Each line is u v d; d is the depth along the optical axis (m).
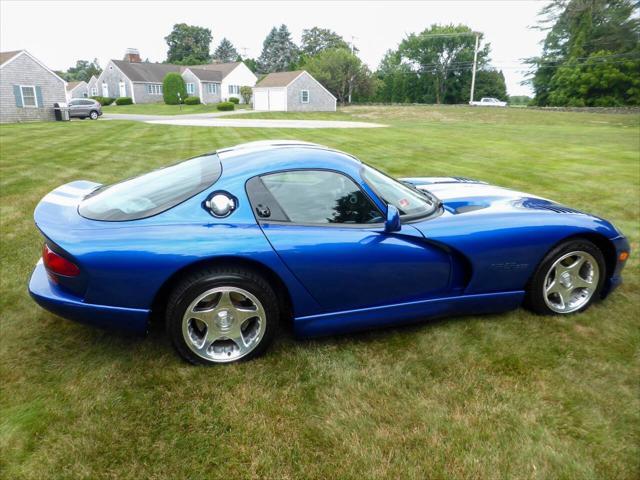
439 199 3.31
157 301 2.51
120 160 10.04
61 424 2.12
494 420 2.17
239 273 2.44
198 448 2.00
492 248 2.84
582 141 16.56
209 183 2.51
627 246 3.23
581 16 52.66
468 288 2.91
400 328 3.02
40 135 16.06
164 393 2.34
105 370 2.52
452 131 21.75
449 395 2.35
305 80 45.22
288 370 2.55
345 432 2.09
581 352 2.75
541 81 57.84
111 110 44.00
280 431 2.10
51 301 2.39
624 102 48.88
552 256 3.01
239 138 15.79
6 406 2.23
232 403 2.28
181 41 103.00
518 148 13.77
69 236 2.33
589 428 2.13
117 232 2.35
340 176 2.67
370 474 1.86
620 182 8.05
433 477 1.85
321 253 2.51
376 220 2.71
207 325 2.50
